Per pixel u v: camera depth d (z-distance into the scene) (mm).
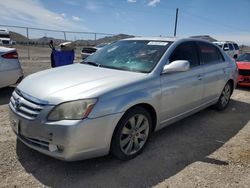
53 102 2973
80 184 2992
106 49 4789
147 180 3119
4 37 28656
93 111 2990
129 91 3354
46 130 2941
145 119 3656
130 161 3521
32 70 11547
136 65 3992
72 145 2912
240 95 7848
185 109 4488
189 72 4445
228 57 6078
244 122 5309
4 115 5035
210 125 5047
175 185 3045
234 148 4062
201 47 5047
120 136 3320
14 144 3820
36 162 3383
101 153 3189
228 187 3049
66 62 8250
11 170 3188
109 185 2994
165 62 4020
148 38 4727
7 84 6234
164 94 3854
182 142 4203
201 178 3201
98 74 3645
